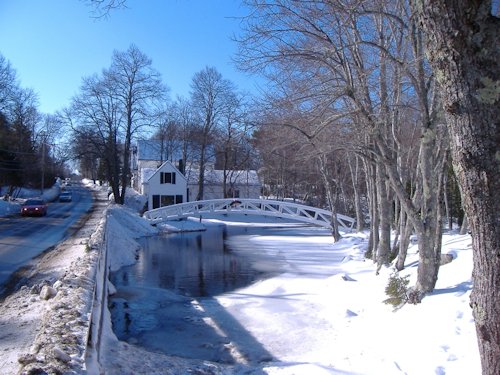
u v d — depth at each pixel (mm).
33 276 11914
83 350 5062
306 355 8820
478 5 2510
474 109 2592
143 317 11883
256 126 12297
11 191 54156
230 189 56875
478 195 2684
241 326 10969
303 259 21516
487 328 2775
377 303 11125
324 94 10039
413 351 7660
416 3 2805
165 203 50438
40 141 77625
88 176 141125
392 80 13070
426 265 10031
